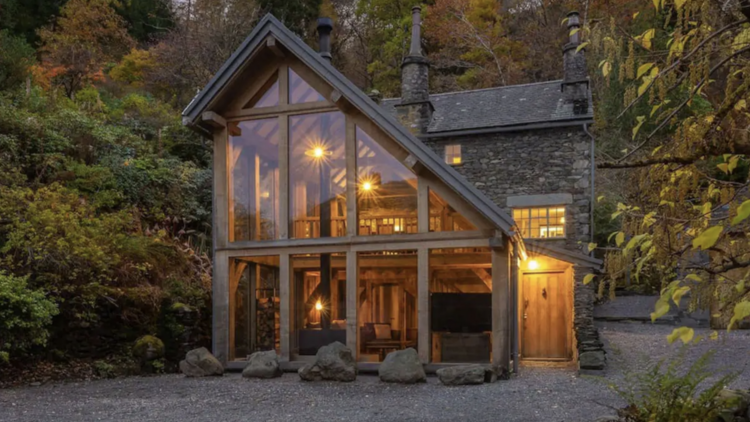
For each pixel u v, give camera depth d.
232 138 12.95
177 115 23.80
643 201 3.44
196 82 28.98
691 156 2.91
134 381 10.96
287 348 12.02
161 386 10.35
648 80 2.97
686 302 18.20
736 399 5.88
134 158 18.58
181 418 7.76
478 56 32.09
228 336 12.38
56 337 11.55
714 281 3.21
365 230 11.95
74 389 9.97
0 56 20.16
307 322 12.16
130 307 12.59
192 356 11.74
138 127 21.27
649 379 6.01
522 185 15.21
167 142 21.06
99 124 19.28
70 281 11.58
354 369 10.93
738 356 12.27
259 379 11.13
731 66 3.18
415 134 15.91
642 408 5.81
